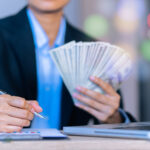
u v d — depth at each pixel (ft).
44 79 6.04
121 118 4.95
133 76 8.86
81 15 7.86
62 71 4.51
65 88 6.05
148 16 8.94
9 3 6.78
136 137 2.30
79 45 4.36
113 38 8.46
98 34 8.20
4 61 5.74
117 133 2.41
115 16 8.48
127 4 8.64
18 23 6.06
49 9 6.15
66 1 6.38
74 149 2.04
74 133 2.67
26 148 1.98
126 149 2.11
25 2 6.66
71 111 6.00
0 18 6.03
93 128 2.57
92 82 4.64
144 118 8.95
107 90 4.66
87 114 6.03
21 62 5.85
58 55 4.38
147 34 8.96
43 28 6.19
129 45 8.77
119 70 4.59
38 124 5.86
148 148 2.14
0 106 3.19
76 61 4.46
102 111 4.79
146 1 8.91
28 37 5.99
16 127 3.04
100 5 8.16
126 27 8.66
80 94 4.72
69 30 6.46
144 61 8.98
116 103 4.78
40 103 5.95
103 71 4.57
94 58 4.45
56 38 6.31
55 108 5.99
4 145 1.98
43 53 6.13
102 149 2.07
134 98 8.85
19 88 5.75
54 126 5.95
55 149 2.02
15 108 3.20
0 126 3.06
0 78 5.61
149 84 8.84
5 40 5.84
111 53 4.43
